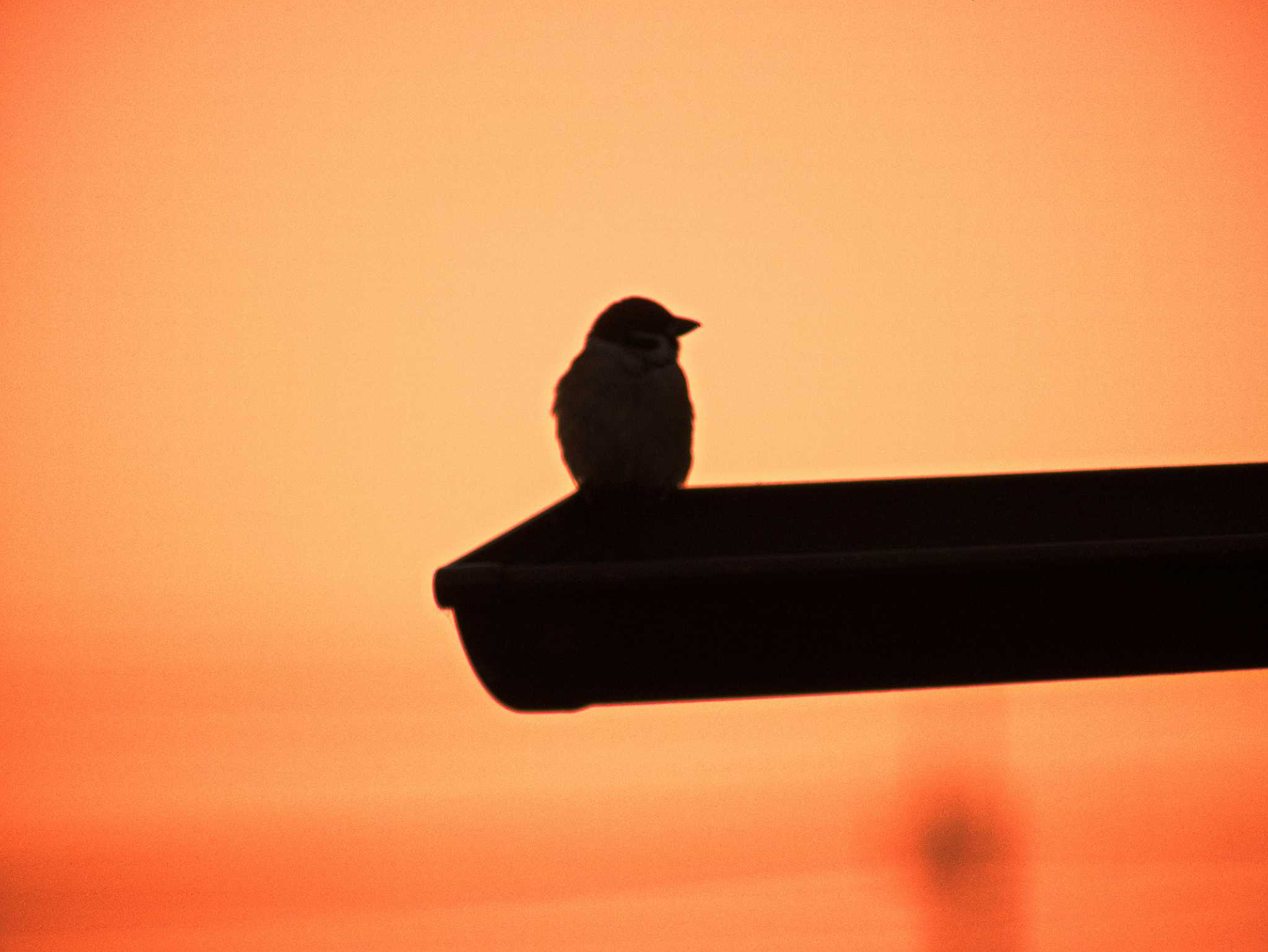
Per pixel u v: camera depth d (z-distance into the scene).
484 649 5.79
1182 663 5.80
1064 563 5.78
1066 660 5.80
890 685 5.80
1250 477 5.97
